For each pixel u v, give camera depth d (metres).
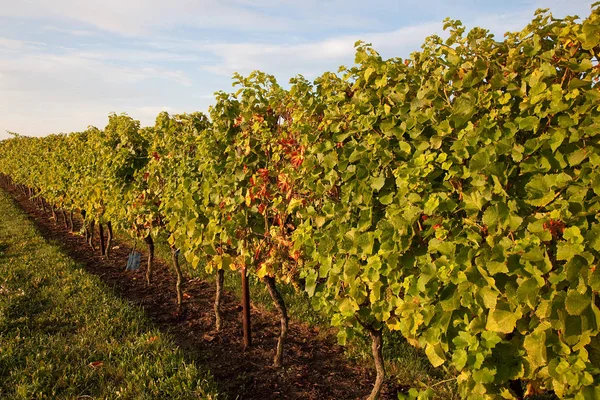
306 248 3.57
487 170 2.28
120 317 5.43
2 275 7.01
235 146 4.73
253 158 4.54
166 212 6.15
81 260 9.25
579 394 2.02
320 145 3.31
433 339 2.54
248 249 4.61
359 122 3.06
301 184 3.91
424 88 2.68
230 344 5.07
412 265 2.75
